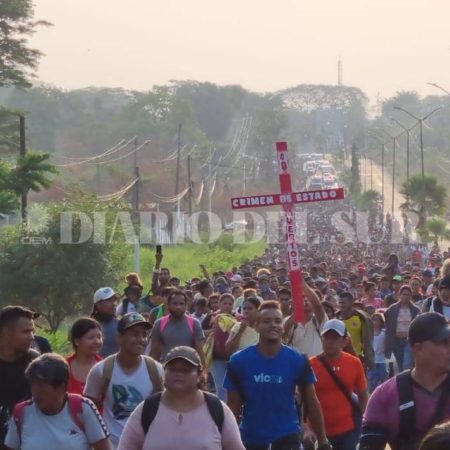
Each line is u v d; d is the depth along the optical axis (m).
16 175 91.50
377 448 18.39
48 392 19.84
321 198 33.66
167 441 19.48
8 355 22.61
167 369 19.70
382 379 49.31
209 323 45.88
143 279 129.62
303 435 26.88
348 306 42.62
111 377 24.53
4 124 156.38
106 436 20.22
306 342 34.06
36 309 89.94
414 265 109.75
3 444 20.89
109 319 33.22
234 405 24.59
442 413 18.22
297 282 34.06
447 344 18.19
